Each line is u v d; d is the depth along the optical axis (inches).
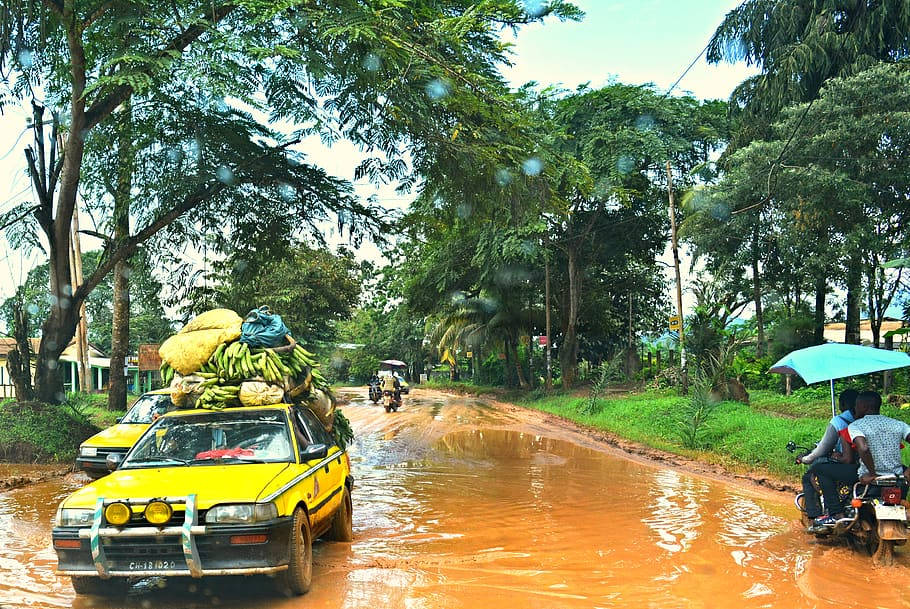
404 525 343.6
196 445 266.7
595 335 1678.2
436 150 550.6
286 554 223.9
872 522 281.0
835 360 339.3
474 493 431.2
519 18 501.0
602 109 1210.0
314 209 741.3
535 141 580.7
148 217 722.2
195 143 671.8
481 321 1601.9
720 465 543.2
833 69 978.7
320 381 324.2
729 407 764.6
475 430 850.8
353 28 418.3
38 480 490.6
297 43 473.4
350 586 244.7
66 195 629.3
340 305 1430.9
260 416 277.1
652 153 1140.5
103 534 212.5
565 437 771.4
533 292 1573.6
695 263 1103.0
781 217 907.4
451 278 1520.7
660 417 766.5
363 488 450.3
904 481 272.7
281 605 225.1
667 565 270.4
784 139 882.1
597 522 347.6
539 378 1850.4
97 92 550.3
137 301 895.7
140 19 478.6
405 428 873.5
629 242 1414.9
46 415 606.5
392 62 451.2
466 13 491.2
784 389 978.1
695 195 988.6
